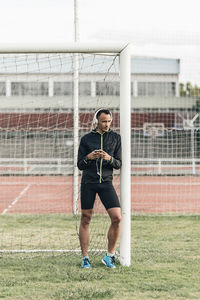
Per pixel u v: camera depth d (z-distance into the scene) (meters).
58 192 14.97
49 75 13.40
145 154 21.70
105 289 4.72
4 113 21.98
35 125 21.67
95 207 9.34
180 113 29.28
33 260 6.07
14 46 5.82
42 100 22.84
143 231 8.36
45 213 10.77
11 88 23.17
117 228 5.57
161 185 17.31
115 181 11.48
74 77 9.59
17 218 9.98
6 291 4.70
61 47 5.82
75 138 9.60
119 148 5.65
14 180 19.00
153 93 33.34
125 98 5.75
